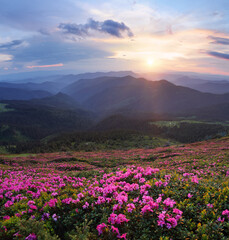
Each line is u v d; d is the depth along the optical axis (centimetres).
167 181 1062
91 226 712
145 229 650
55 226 744
